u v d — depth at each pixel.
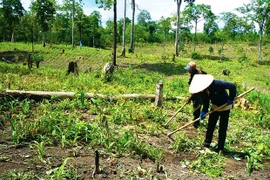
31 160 4.35
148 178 4.22
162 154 5.17
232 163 5.20
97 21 79.81
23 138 5.09
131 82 13.62
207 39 78.56
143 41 80.50
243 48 66.12
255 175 4.78
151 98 9.32
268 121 8.53
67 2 54.97
